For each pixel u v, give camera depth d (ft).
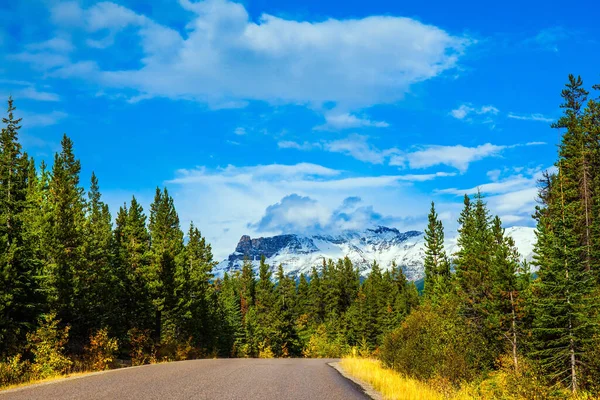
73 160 231.50
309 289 463.83
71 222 118.42
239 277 498.69
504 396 58.59
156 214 274.16
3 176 92.99
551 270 81.30
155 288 164.35
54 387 44.65
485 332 96.68
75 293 108.27
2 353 74.02
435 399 47.42
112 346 94.12
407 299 364.79
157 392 41.04
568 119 150.51
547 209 146.00
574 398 63.77
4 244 82.79
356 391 50.06
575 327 75.82
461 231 214.28
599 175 132.05
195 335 201.77
